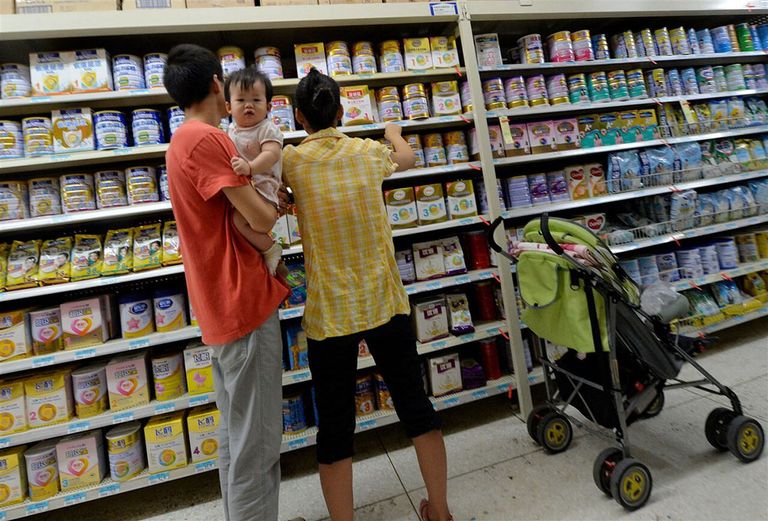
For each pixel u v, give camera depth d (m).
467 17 2.18
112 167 2.10
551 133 2.40
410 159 1.50
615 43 2.66
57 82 1.80
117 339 1.87
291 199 1.41
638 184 2.55
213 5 1.89
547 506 1.54
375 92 2.22
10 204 1.74
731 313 2.74
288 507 1.73
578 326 1.56
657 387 1.69
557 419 1.87
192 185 1.09
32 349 1.77
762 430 1.67
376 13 2.04
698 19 2.99
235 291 1.12
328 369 1.29
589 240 1.58
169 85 1.16
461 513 1.54
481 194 2.37
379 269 1.30
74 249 1.84
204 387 1.87
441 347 2.14
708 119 2.82
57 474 1.75
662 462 1.72
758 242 2.96
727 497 1.48
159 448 1.81
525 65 2.33
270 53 2.01
